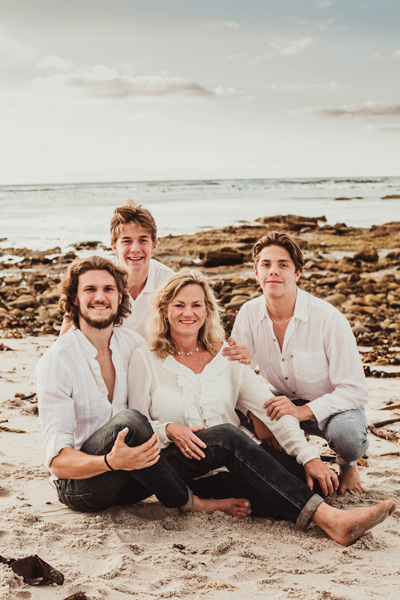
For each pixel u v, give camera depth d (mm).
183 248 22188
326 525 3227
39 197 65750
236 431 3451
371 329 9617
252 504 3533
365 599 2623
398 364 7469
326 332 3941
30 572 2762
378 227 27844
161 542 3199
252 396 3764
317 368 3996
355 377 3900
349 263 18594
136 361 3697
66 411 3420
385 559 3029
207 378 3686
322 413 3809
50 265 19344
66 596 2619
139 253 4637
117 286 3607
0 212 44156
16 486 3875
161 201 53844
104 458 3158
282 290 3926
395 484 4000
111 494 3400
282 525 3432
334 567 2941
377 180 111875
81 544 3100
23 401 5727
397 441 4809
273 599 2631
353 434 3707
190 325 3658
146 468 3330
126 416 3289
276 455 3674
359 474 4172
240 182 111312
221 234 26234
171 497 3408
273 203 50281
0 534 3178
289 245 3951
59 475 3320
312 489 3590
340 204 48562
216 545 3131
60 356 3492
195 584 2762
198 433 3529
